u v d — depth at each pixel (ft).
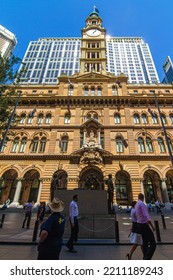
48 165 94.94
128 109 112.98
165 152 99.96
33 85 131.95
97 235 32.42
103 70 133.80
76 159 94.48
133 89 128.47
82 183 94.27
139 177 91.20
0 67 55.83
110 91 121.60
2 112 60.49
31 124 112.06
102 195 37.78
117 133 104.53
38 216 48.21
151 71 370.53
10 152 101.71
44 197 87.56
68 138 104.12
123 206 88.94
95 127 105.91
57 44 405.59
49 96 119.85
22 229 42.47
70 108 115.24
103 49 147.23
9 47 402.31
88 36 160.25
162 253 23.25
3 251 23.71
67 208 36.24
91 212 36.11
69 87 125.08
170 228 44.60
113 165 93.71
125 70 373.81
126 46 425.28
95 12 185.47
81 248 26.25
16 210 82.84
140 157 96.48
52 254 11.57
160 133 106.32
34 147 104.53
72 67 349.41
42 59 370.73
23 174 94.43
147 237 18.29
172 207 84.48
